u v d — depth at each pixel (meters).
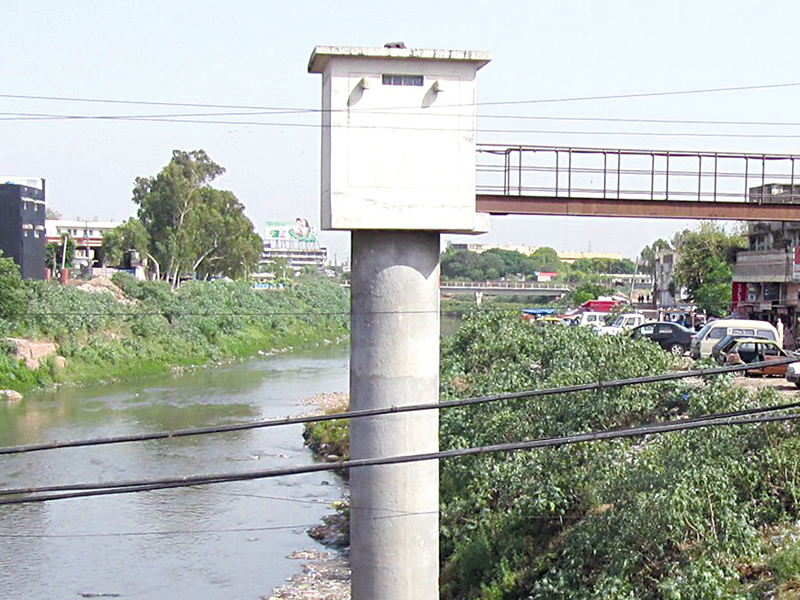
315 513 30.67
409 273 13.70
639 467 17.75
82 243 124.50
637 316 51.94
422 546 13.94
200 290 82.62
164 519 29.94
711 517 16.64
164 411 46.53
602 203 28.12
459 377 29.20
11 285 55.91
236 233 101.62
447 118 13.39
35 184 70.56
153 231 96.44
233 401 50.03
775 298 59.41
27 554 26.48
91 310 63.12
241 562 25.88
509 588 18.95
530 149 27.59
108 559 26.06
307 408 47.84
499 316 35.62
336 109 13.18
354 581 14.09
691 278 78.56
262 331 83.06
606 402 21.31
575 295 105.31
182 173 97.06
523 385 23.53
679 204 28.58
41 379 53.50
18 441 38.75
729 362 34.53
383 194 13.31
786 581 15.18
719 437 18.42
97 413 45.53
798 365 29.77
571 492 20.17
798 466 17.97
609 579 16.16
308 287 104.06
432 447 14.05
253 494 32.78
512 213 27.61
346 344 87.88
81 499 31.81
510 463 20.84
